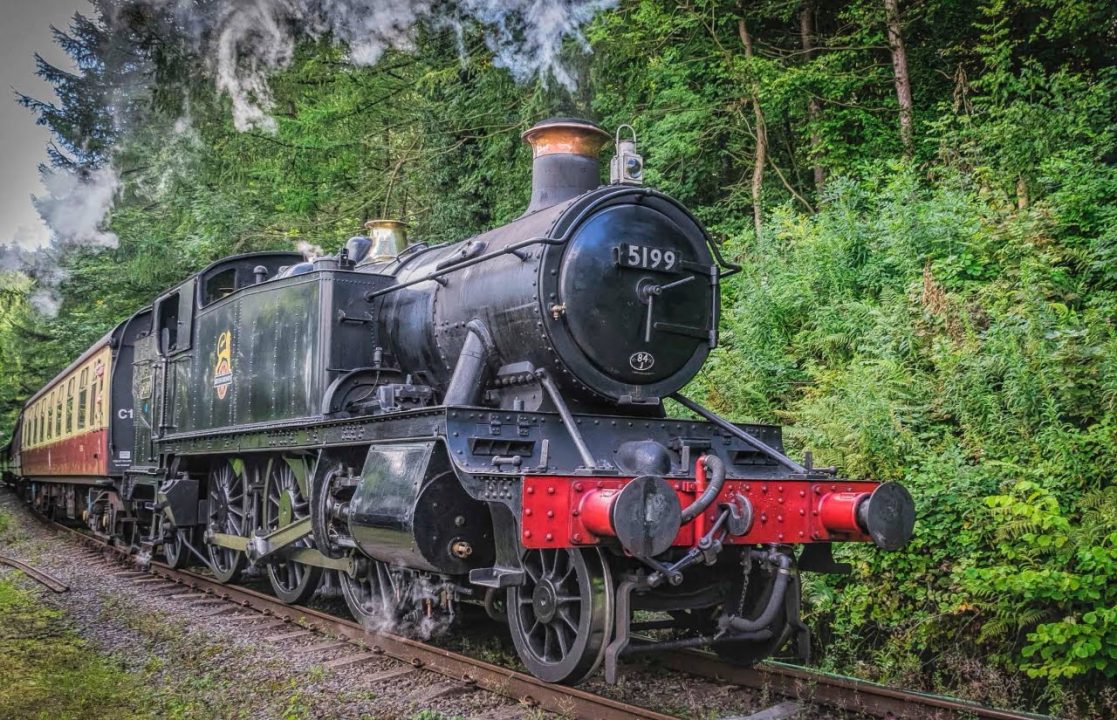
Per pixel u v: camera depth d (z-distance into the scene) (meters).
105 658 6.56
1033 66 11.39
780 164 14.88
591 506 4.96
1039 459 6.81
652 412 6.45
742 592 5.87
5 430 35.53
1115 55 12.11
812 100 13.43
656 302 6.21
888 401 7.73
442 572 5.73
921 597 6.65
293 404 7.71
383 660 6.39
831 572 6.13
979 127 11.05
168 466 10.66
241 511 9.39
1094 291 8.55
